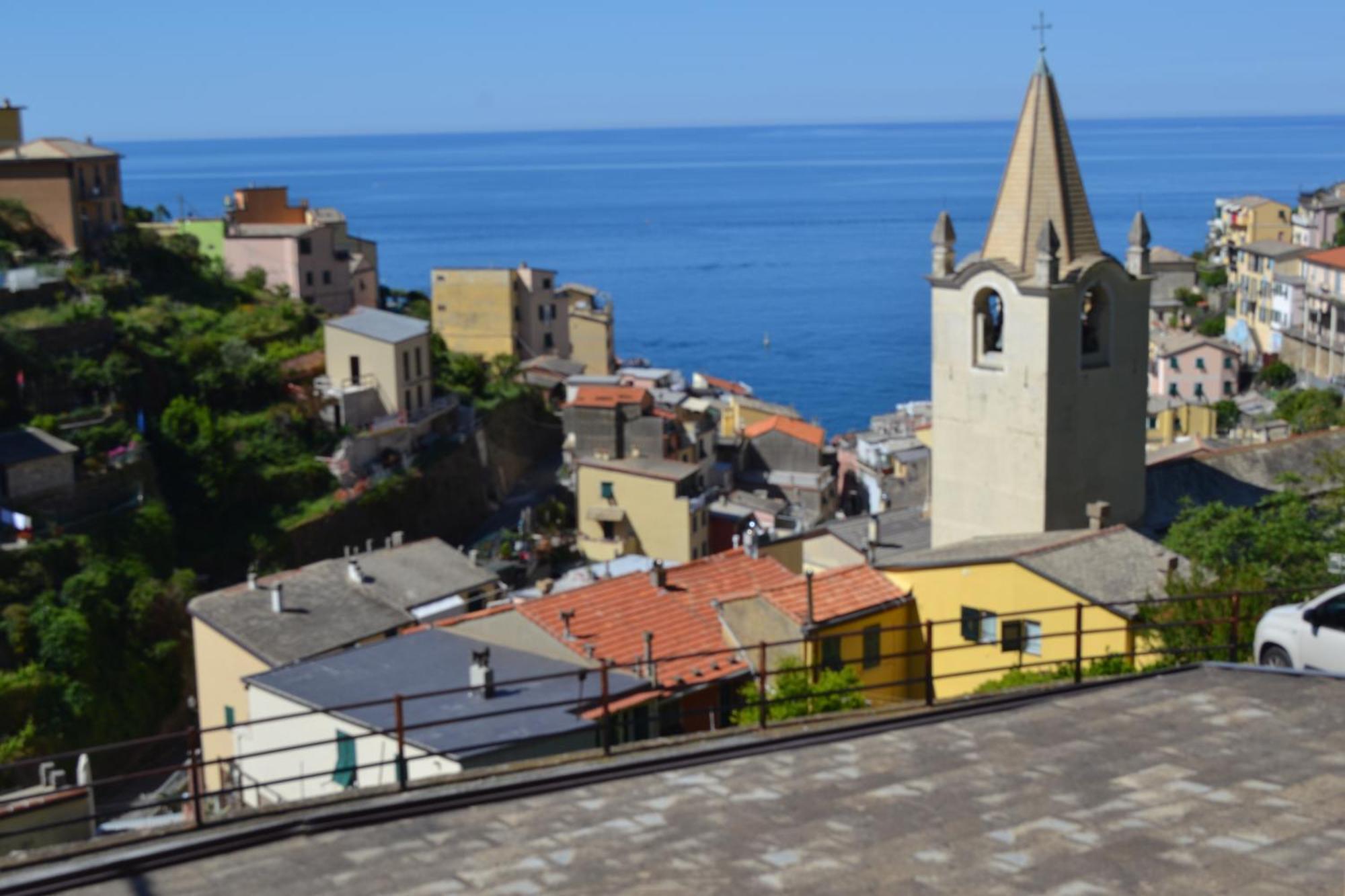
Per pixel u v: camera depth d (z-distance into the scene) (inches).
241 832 644.7
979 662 1766.7
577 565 4180.6
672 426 4894.2
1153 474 2207.2
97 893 593.9
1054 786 687.7
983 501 2069.4
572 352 6914.4
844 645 1734.7
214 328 4874.5
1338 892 549.6
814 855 603.8
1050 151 1974.7
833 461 5600.4
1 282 4301.2
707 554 4471.0
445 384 5319.9
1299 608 1019.3
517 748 1384.1
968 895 557.3
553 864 605.6
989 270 1985.7
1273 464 2282.2
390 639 1768.0
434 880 593.9
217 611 2455.7
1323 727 784.9
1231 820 631.8
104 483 3651.6
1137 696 861.8
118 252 5088.6
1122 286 2006.6
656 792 697.6
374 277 6540.4
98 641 3152.1
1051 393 1959.9
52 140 5241.1
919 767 726.5
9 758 2758.4
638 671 1590.8
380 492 4429.1
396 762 767.1
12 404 3863.2
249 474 4183.1
